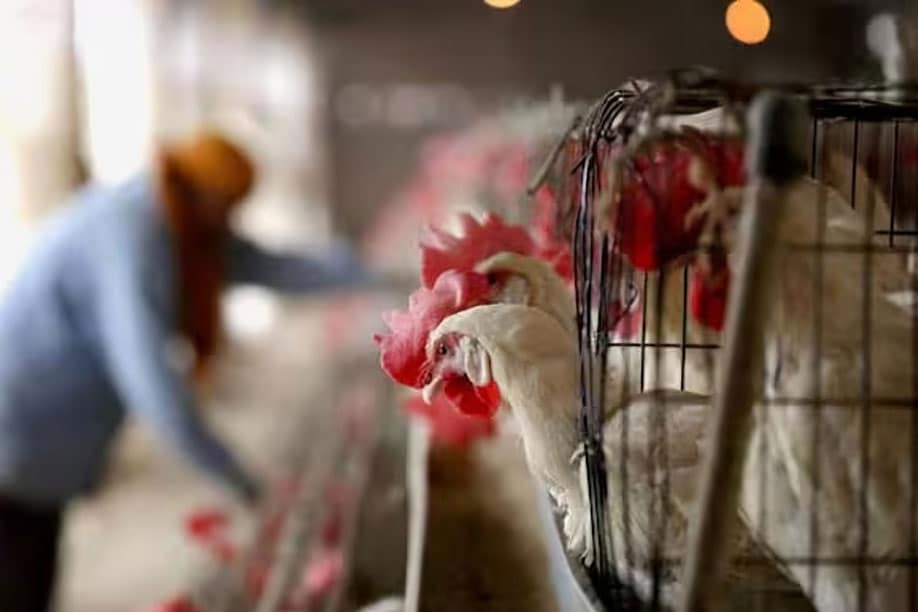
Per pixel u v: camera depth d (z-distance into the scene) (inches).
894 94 32.0
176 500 126.1
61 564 101.0
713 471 20.3
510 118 133.7
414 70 251.3
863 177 32.2
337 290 121.0
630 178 24.5
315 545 64.1
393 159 261.3
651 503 26.0
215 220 98.3
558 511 32.9
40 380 88.4
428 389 32.2
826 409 25.6
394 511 56.4
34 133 134.8
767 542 26.9
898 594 25.5
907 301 26.8
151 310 89.8
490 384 30.8
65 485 90.5
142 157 165.9
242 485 95.3
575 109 49.6
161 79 179.6
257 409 157.9
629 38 226.1
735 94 21.6
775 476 26.6
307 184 253.9
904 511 25.3
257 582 60.3
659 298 25.3
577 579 27.7
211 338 100.4
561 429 29.6
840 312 25.6
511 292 35.0
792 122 19.4
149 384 89.7
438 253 37.2
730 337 20.0
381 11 246.2
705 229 23.8
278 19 242.1
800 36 160.1
